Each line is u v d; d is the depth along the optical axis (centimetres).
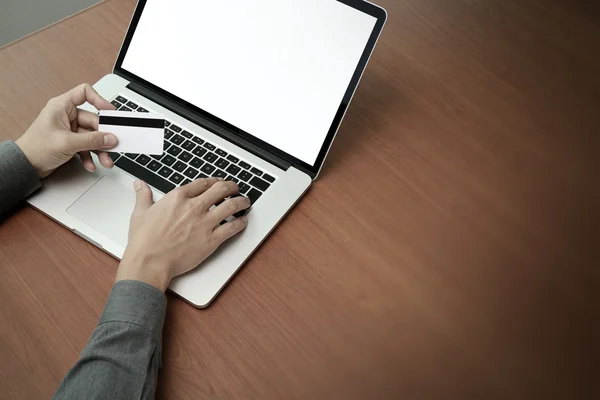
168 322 78
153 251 78
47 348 76
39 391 72
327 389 74
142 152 90
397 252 86
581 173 97
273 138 94
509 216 91
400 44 114
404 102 105
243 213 88
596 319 81
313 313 80
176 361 75
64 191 90
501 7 121
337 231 88
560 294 83
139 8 103
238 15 96
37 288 81
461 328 79
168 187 91
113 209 88
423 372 75
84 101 94
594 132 103
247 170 93
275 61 94
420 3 121
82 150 89
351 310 80
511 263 86
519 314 81
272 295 81
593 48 115
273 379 74
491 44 114
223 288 82
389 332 79
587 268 86
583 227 91
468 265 86
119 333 71
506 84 109
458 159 98
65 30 115
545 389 75
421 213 91
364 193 93
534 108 105
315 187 93
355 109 104
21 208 90
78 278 82
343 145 99
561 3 122
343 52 90
